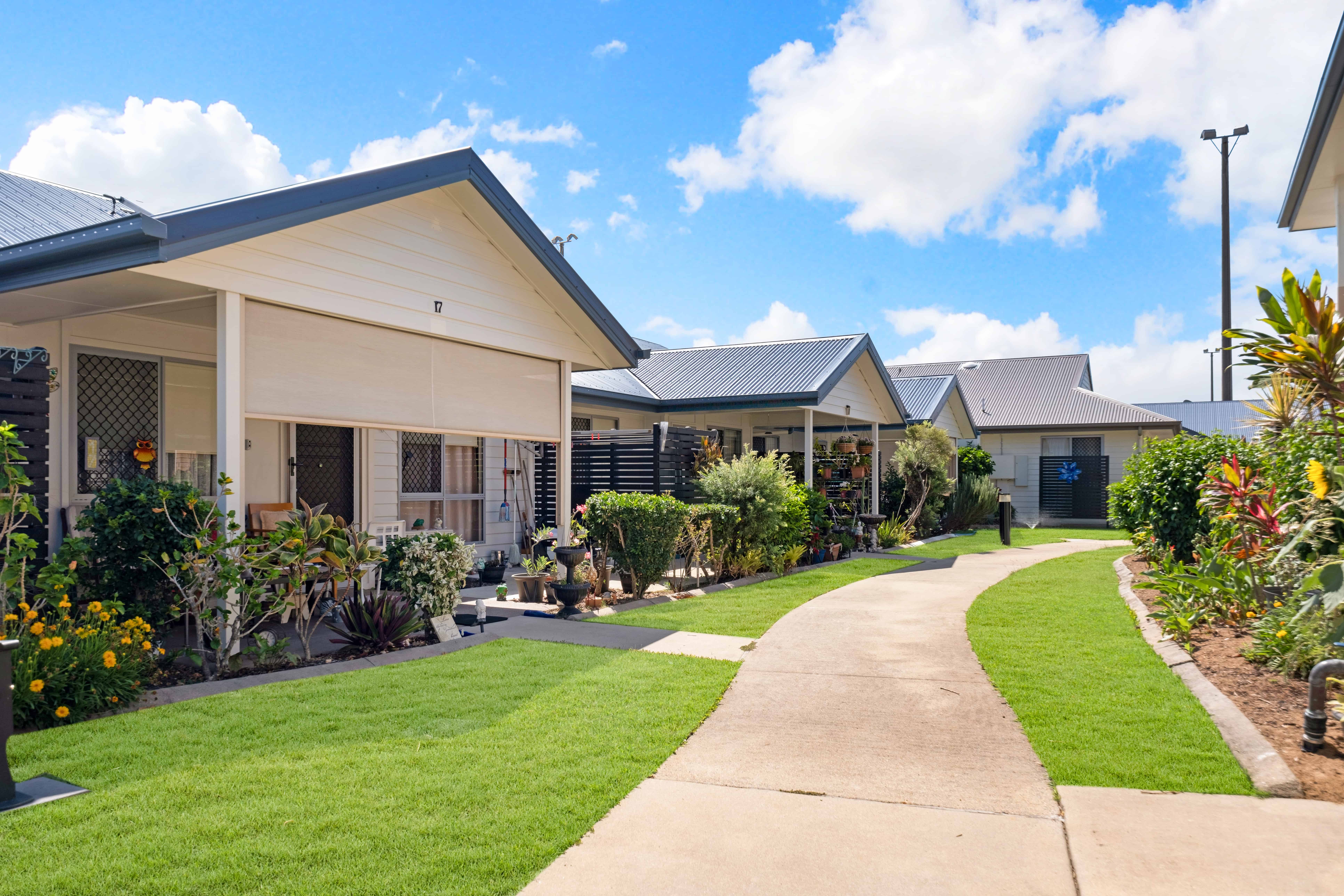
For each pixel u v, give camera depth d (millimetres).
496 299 9039
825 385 14359
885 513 19359
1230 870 2838
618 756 3988
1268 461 6652
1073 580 10562
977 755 4082
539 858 2926
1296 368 5488
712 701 4977
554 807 3369
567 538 10117
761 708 4914
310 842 3008
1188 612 6375
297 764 3805
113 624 5477
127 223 5301
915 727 4535
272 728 4348
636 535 8961
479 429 8914
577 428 14602
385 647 6383
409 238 7938
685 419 16438
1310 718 3811
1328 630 4727
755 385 14992
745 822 3293
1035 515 25094
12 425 5457
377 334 7715
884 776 3809
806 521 12508
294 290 6781
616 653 6297
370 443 10727
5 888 2633
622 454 12547
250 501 9195
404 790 3514
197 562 5559
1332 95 5457
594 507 9141
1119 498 12828
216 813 3244
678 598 9164
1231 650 5609
